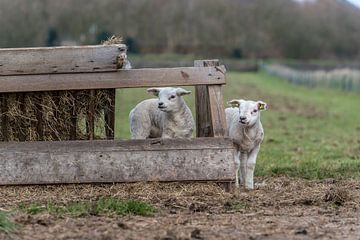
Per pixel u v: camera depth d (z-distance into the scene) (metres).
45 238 7.91
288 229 8.64
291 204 10.41
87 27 92.00
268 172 14.23
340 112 38.69
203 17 104.44
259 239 8.09
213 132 11.02
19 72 10.88
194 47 101.69
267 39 108.44
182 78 11.12
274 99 46.00
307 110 39.19
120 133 22.42
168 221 8.98
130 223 8.78
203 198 10.51
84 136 11.64
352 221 9.21
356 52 112.12
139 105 12.65
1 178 10.74
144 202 9.93
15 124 11.27
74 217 9.09
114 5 96.38
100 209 9.41
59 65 10.92
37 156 10.75
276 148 20.17
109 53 10.95
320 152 19.16
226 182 10.95
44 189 10.79
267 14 109.19
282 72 79.00
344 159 17.20
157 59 82.44
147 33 99.50
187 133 12.23
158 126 12.50
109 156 10.79
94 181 10.79
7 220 8.20
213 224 8.87
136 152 10.81
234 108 13.01
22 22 79.44
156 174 10.84
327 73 68.75
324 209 10.09
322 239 8.15
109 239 7.88
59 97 11.27
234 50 104.88
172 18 102.06
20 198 10.41
